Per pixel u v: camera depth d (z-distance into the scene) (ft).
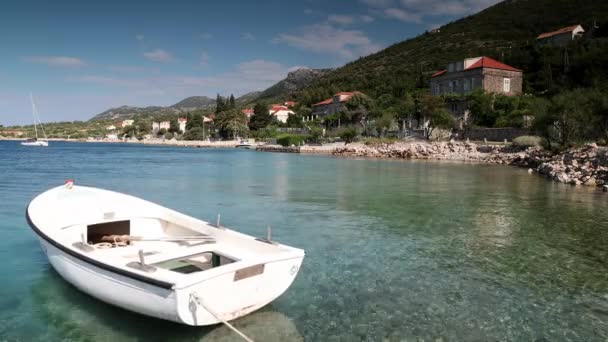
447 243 41.70
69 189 38.01
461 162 157.07
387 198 69.41
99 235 32.19
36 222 30.60
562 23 501.56
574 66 260.21
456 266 34.81
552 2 584.81
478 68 243.60
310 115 412.77
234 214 55.83
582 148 112.98
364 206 61.87
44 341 22.27
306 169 128.67
